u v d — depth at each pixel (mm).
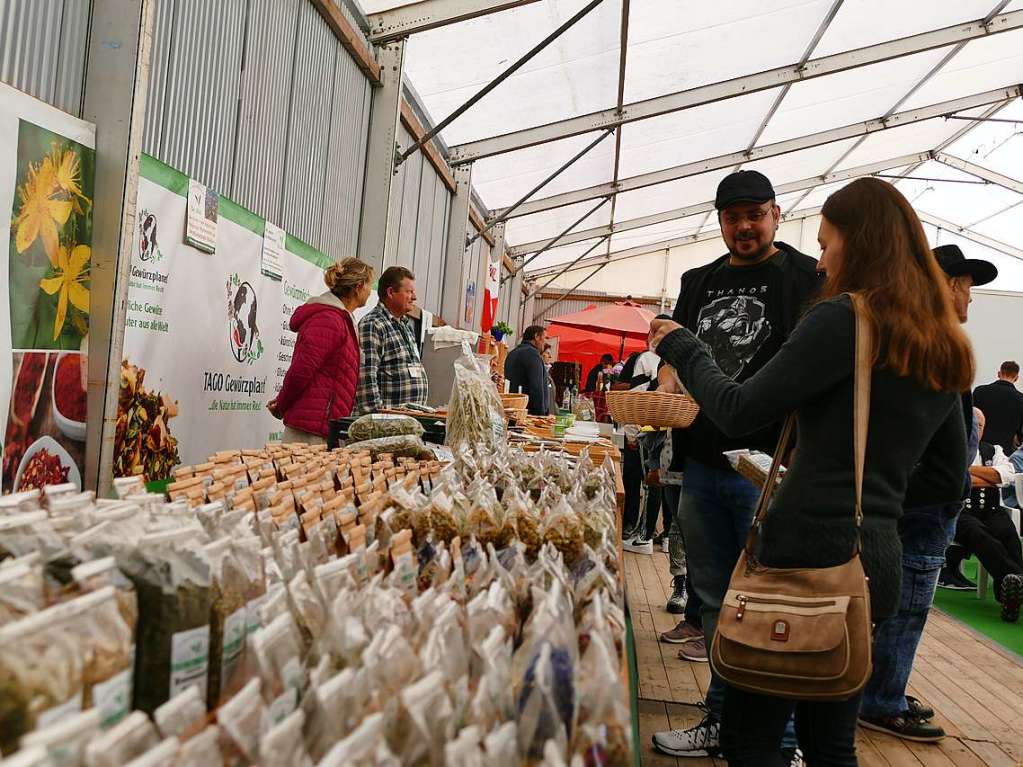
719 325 2396
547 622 759
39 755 434
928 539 2887
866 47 8109
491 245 12031
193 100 3248
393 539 1031
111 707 595
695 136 10195
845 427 1400
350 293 3402
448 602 822
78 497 924
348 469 1634
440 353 6059
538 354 6586
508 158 9039
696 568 2406
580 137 8844
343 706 605
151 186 2762
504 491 1571
